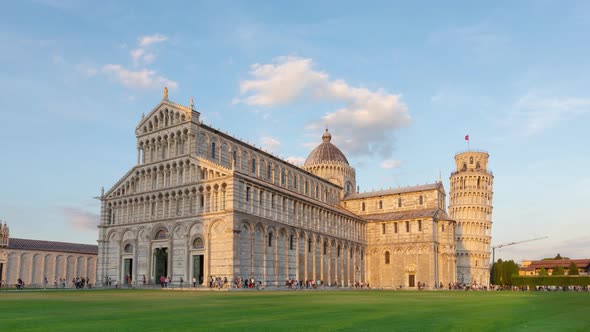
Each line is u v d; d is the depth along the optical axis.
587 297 64.44
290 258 107.12
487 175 188.25
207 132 105.69
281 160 130.38
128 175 110.88
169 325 24.83
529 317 30.88
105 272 110.25
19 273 125.81
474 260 180.88
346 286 131.00
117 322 26.17
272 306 38.78
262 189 101.00
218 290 81.88
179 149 103.38
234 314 31.11
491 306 41.25
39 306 38.28
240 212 92.38
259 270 96.75
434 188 144.88
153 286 97.25
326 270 121.94
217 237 92.69
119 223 110.69
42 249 132.25
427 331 23.05
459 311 35.03
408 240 139.12
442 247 138.50
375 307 38.34
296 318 28.64
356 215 147.25
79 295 59.00
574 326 26.12
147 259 103.56
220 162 108.50
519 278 162.62
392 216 145.38
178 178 102.12
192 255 96.50
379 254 143.38
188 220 97.69
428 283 133.50
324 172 163.50
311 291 84.25
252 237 95.25
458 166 192.88
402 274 138.62
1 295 59.00
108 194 114.06
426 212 141.00
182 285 95.00
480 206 184.62
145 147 110.00
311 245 116.25
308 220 116.94
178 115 104.88
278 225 103.62
